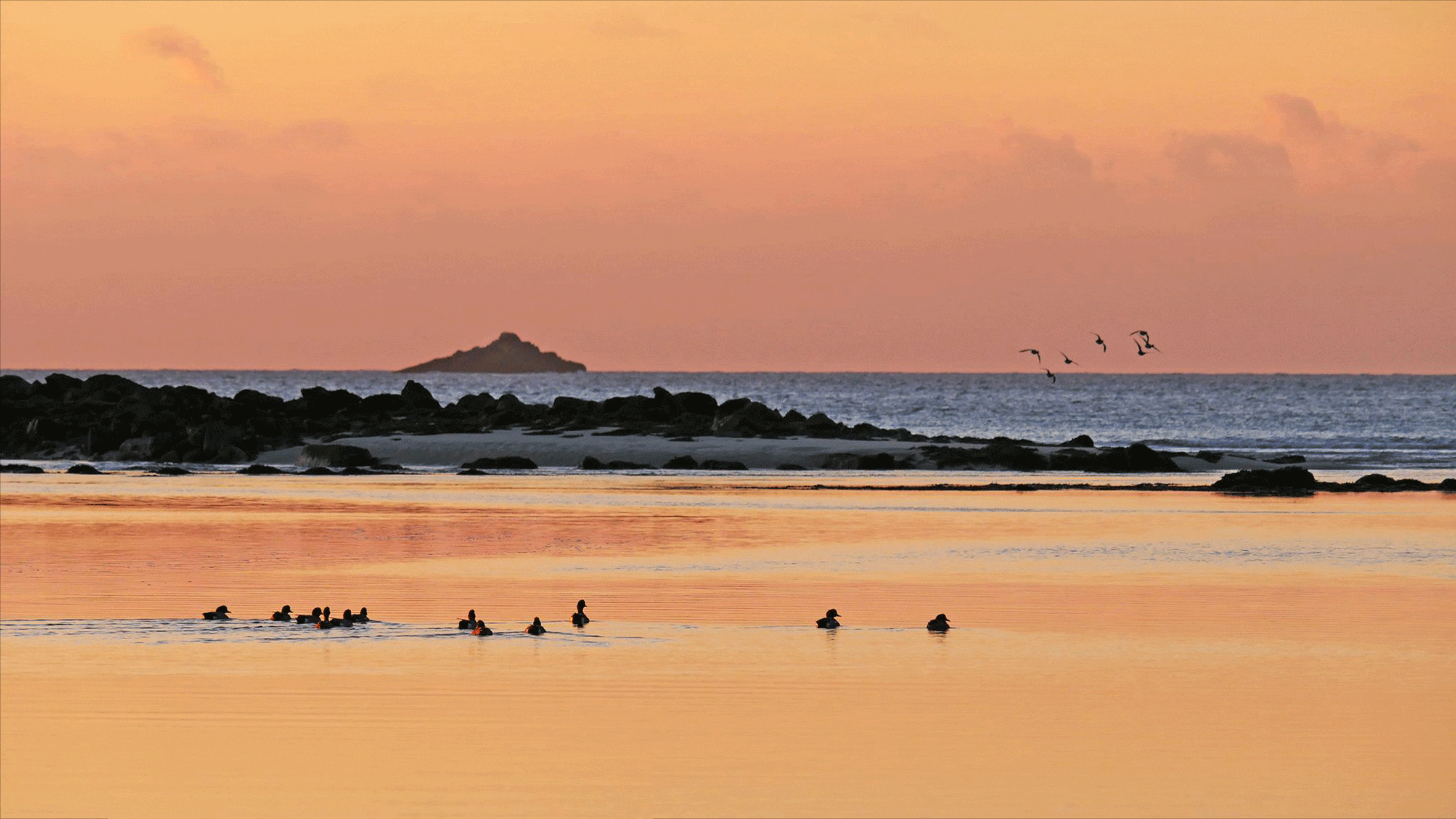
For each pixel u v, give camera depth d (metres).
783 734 51.72
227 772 47.38
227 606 79.56
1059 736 51.50
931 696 57.38
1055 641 69.12
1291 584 89.25
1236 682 59.94
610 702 56.16
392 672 61.50
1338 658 64.88
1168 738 51.28
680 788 45.75
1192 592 85.44
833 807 44.06
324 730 52.12
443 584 88.81
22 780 46.66
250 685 58.88
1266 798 44.91
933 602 81.38
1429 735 51.62
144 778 46.88
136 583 88.75
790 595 84.06
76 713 54.34
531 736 51.31
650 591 85.62
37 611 77.56
